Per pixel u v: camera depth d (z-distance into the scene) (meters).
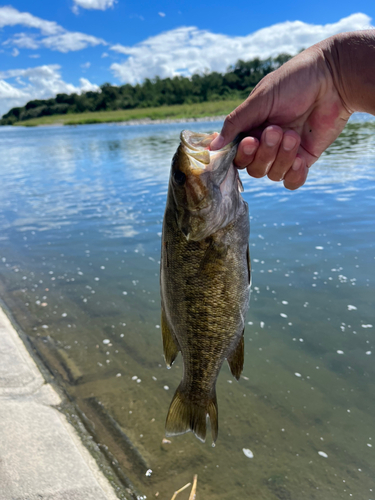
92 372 0.73
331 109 0.37
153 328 0.89
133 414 0.62
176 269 0.36
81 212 1.92
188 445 0.57
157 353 0.79
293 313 0.90
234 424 0.61
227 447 0.57
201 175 0.34
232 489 0.51
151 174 2.87
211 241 0.35
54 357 0.78
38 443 0.52
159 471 0.53
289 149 0.34
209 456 0.55
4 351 0.73
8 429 0.53
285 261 1.17
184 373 0.39
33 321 0.92
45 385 0.66
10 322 0.88
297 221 1.52
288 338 0.82
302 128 0.38
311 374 0.71
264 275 1.09
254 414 0.63
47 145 6.79
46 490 0.45
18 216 1.90
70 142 7.01
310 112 0.37
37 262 1.31
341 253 1.19
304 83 0.35
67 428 0.56
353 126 5.75
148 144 5.39
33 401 0.61
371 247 1.22
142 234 1.54
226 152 0.35
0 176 3.33
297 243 1.30
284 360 0.75
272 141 0.33
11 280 1.17
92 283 1.13
